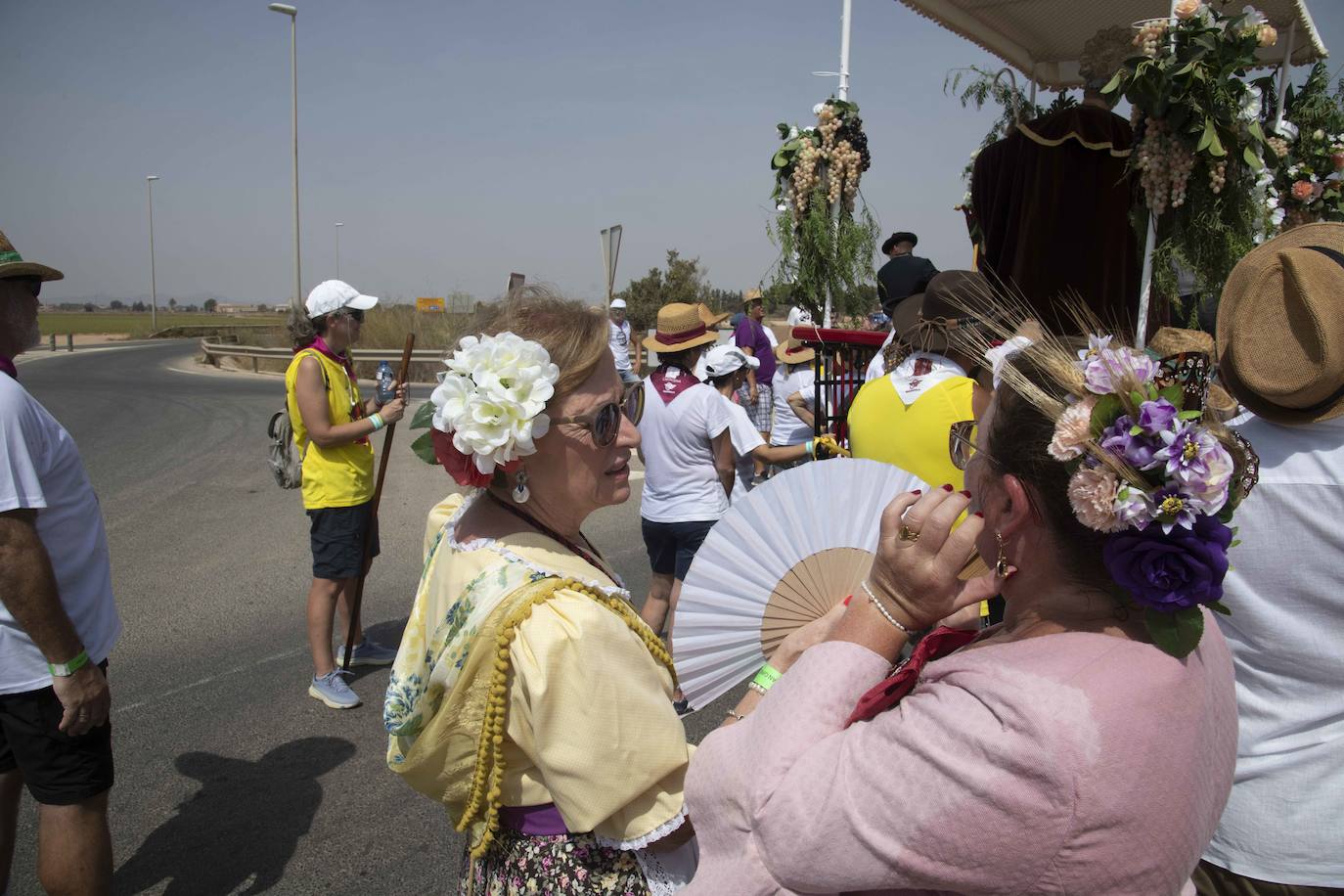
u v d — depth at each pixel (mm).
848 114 4590
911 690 1208
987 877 1020
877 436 2893
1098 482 1038
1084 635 1115
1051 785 977
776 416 8070
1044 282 3865
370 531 4520
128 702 4434
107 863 2439
